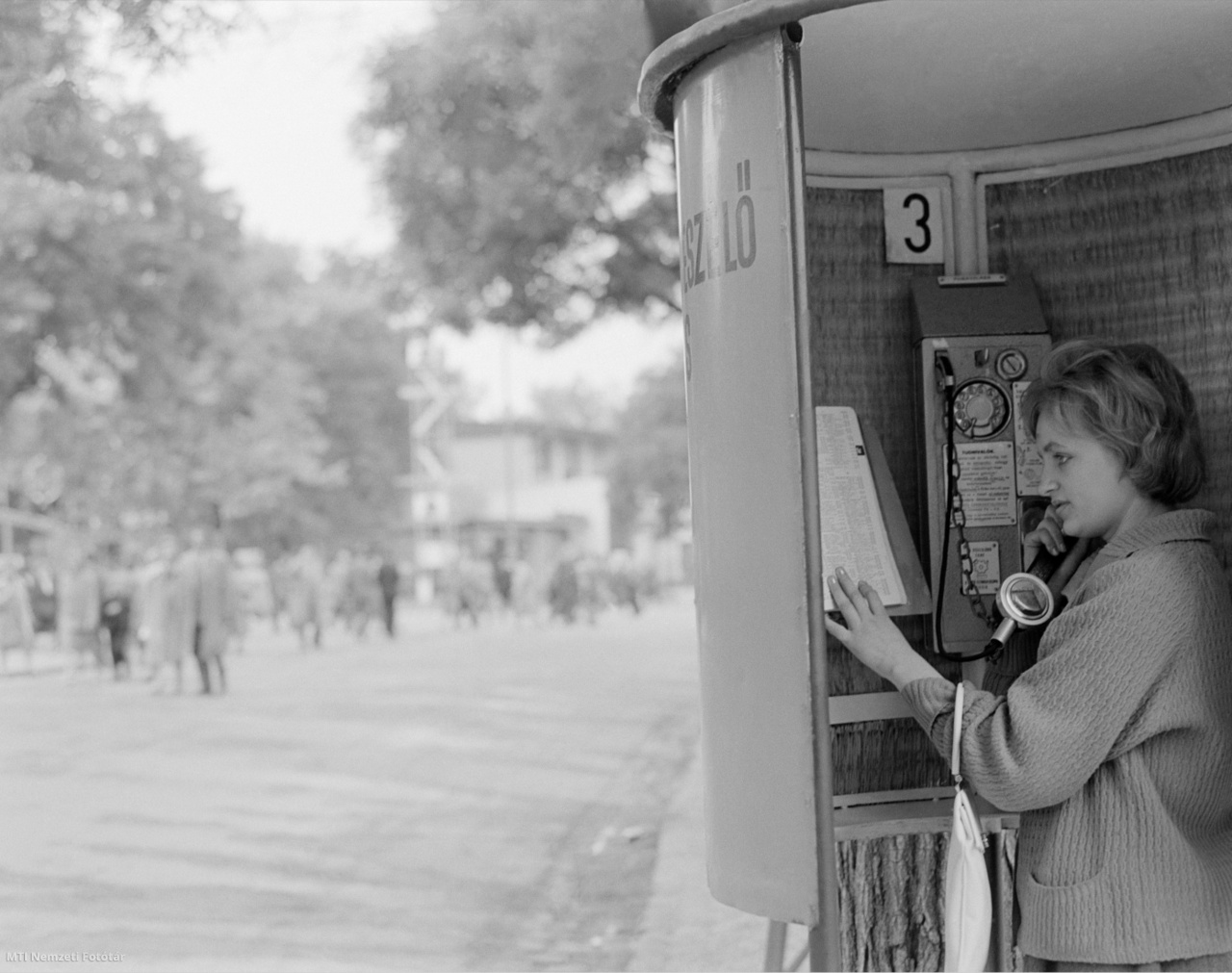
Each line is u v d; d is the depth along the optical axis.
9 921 5.57
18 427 24.41
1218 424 2.54
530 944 5.22
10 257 13.95
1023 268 2.76
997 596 2.44
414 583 52.44
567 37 5.62
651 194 8.83
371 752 10.52
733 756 2.05
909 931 3.37
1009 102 2.52
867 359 2.74
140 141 11.83
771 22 1.95
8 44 5.35
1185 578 1.99
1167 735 1.96
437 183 9.12
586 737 10.91
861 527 2.59
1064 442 2.11
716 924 5.29
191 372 20.22
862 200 2.75
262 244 41.00
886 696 2.65
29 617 20.19
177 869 6.60
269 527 42.78
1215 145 2.54
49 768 9.95
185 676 19.00
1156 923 1.93
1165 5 2.11
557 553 53.44
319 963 4.96
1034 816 2.06
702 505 2.12
